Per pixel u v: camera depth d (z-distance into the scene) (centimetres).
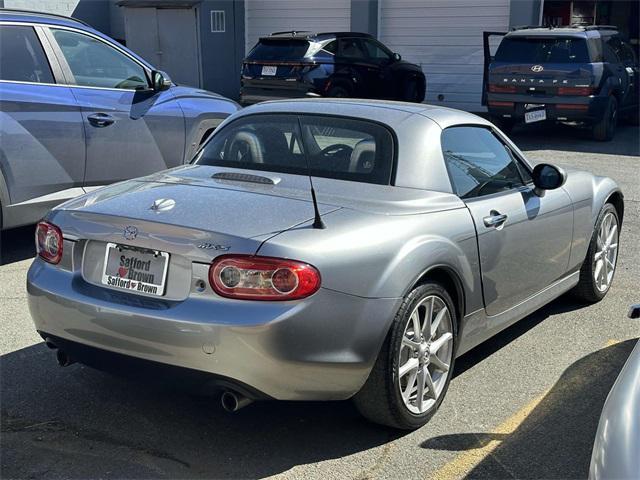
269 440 367
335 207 362
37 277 371
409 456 354
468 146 443
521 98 1345
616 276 643
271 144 432
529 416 394
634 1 1939
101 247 356
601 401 412
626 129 1545
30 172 632
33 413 389
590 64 1298
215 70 2031
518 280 452
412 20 1856
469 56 1805
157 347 328
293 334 316
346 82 1503
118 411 394
